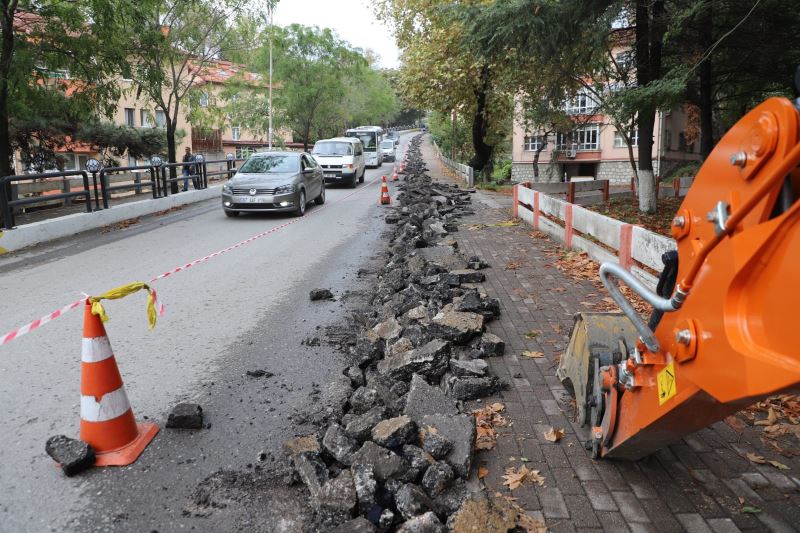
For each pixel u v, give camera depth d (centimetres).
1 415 444
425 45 2525
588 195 1817
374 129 4600
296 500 337
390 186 2675
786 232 175
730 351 192
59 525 317
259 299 768
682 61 1441
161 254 1071
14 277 898
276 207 1536
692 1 1117
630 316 274
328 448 362
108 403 380
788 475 340
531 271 857
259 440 405
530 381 478
